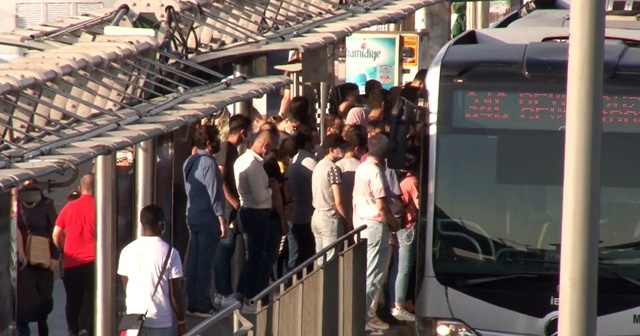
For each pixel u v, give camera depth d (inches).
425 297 1707.7
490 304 1688.0
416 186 2158.0
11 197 1419.8
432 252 1704.0
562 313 1171.3
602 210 1673.2
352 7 2199.8
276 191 2203.5
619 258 1665.8
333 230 2126.0
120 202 1929.1
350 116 2650.1
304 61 2448.3
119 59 1421.0
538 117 1691.7
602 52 1157.7
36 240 1988.2
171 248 1641.2
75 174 1061.8
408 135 1926.7
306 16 2036.2
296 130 2469.2
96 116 1286.9
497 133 1697.8
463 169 1700.3
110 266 1759.4
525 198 1688.0
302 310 1539.1
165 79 1498.5
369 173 2065.7
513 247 1685.5
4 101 1167.6
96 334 1769.2
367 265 2089.1
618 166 1673.2
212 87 1531.7
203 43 1814.7
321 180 2124.8
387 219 2057.1
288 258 2432.3
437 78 1712.6
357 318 1958.7
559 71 1689.2
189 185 2092.8
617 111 1678.2
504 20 2209.6
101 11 1733.5
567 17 2122.3
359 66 3454.7
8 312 1417.3
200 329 1123.9
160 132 1220.5
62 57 1350.9
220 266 2233.0
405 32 3435.0
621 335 1668.3
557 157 1685.5
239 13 1881.2
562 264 1170.6
